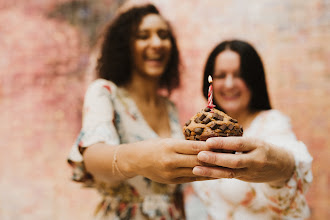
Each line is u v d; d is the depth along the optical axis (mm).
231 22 3410
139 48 1628
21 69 3807
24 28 3832
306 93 3242
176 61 1953
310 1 3254
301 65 3262
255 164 881
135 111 1603
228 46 1642
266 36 3328
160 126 1737
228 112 1686
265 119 1582
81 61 3711
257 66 1632
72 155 1282
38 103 3756
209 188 1630
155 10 1720
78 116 3707
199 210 3127
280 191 1195
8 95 3789
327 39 3211
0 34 3840
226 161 826
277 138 1435
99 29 3676
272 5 3320
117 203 1501
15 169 3693
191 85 3443
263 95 1682
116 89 1604
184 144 852
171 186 1587
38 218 3588
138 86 1718
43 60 3783
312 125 3209
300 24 3268
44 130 3721
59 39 3773
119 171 1047
